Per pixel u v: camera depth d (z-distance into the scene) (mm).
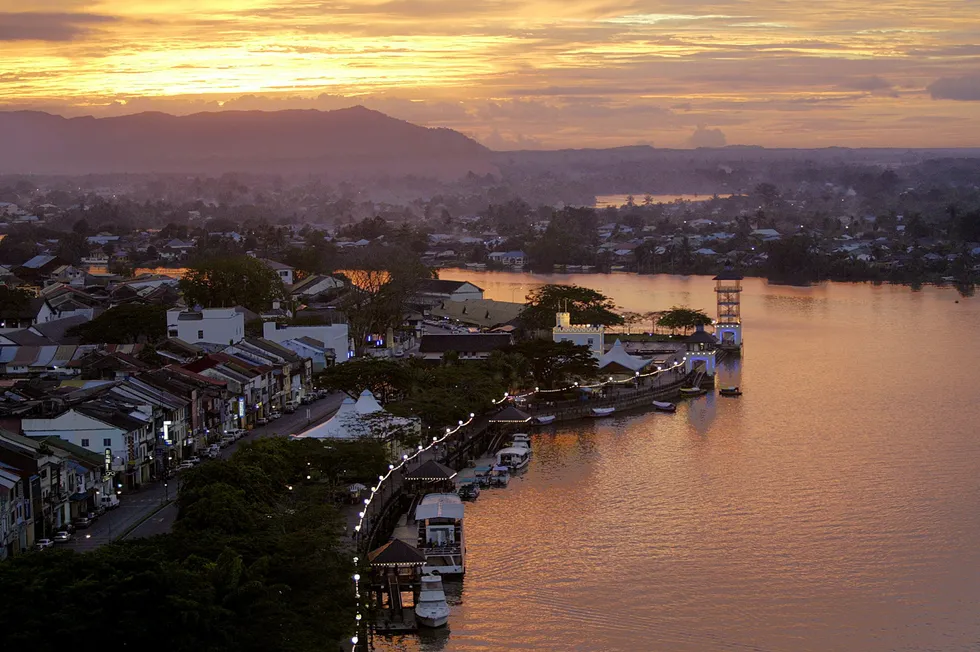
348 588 146875
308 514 167375
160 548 141750
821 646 152750
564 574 177875
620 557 184750
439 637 156500
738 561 182375
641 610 164250
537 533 197250
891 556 183750
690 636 156125
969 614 162125
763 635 156250
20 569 125438
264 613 129500
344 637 141875
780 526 198625
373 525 187875
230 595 129500
